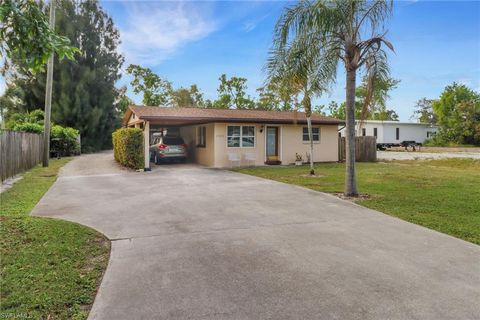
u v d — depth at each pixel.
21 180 10.61
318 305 2.98
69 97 26.94
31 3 3.10
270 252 4.32
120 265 3.87
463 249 4.47
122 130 14.81
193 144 18.59
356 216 6.27
